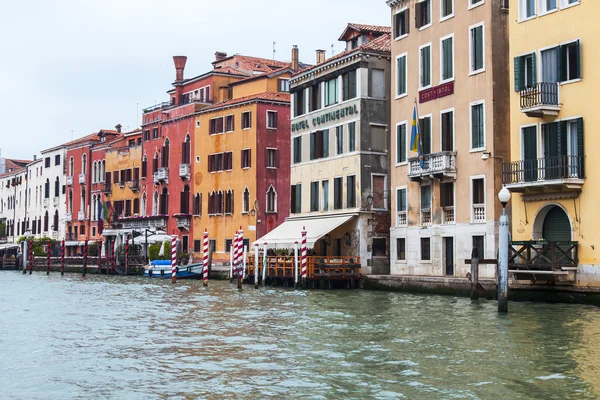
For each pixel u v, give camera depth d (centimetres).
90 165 7925
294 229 4416
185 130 6184
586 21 2664
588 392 1248
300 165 4666
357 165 4091
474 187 3291
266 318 2352
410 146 3619
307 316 2389
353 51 4122
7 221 10044
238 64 6225
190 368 1504
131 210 7125
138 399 1257
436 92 3528
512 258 2703
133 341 1880
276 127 5434
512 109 2941
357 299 3044
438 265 3497
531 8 2886
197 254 5981
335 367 1489
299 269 3875
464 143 3347
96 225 7738
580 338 1791
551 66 2798
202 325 2194
